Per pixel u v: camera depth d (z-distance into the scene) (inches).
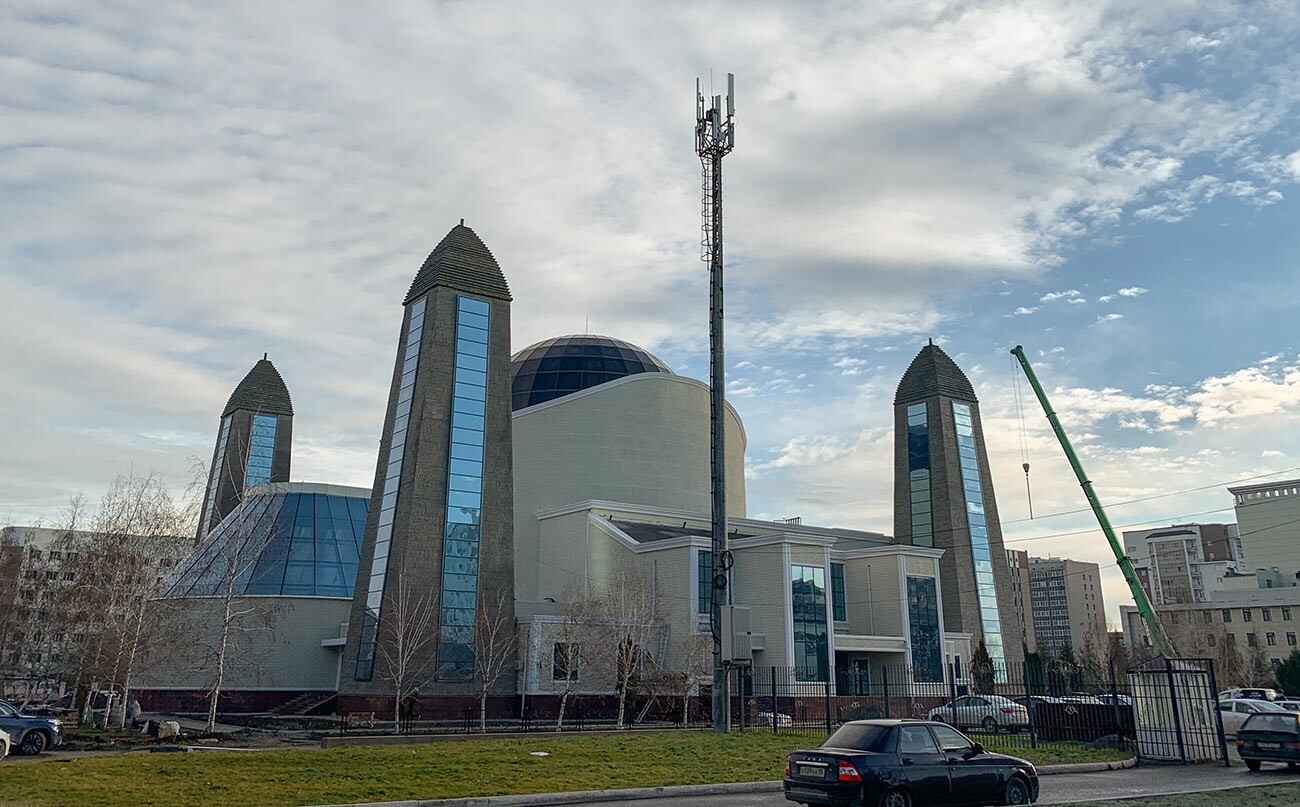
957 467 3415.4
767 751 1187.9
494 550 2233.0
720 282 1668.3
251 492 2664.9
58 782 824.9
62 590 2087.8
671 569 2363.4
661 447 3056.1
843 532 3314.5
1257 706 1731.1
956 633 2893.7
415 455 2207.2
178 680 2262.6
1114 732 1461.6
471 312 2373.3
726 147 1758.1
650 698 2080.5
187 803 754.8
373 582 2207.2
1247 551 5374.0
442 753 1079.6
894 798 741.9
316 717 2139.5
